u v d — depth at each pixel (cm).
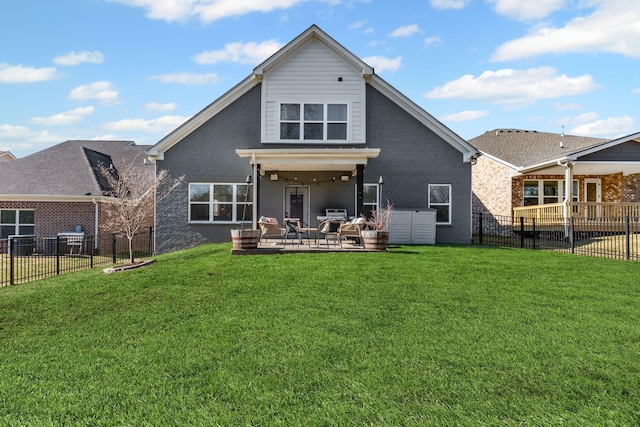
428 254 1171
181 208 1622
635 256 1181
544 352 454
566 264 1014
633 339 494
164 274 905
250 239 1193
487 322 560
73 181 2002
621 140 1747
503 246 1518
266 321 569
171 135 1616
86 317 614
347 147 1634
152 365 432
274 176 1639
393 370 409
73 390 380
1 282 947
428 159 1653
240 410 339
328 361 434
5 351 480
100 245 1877
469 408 339
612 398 355
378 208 1492
